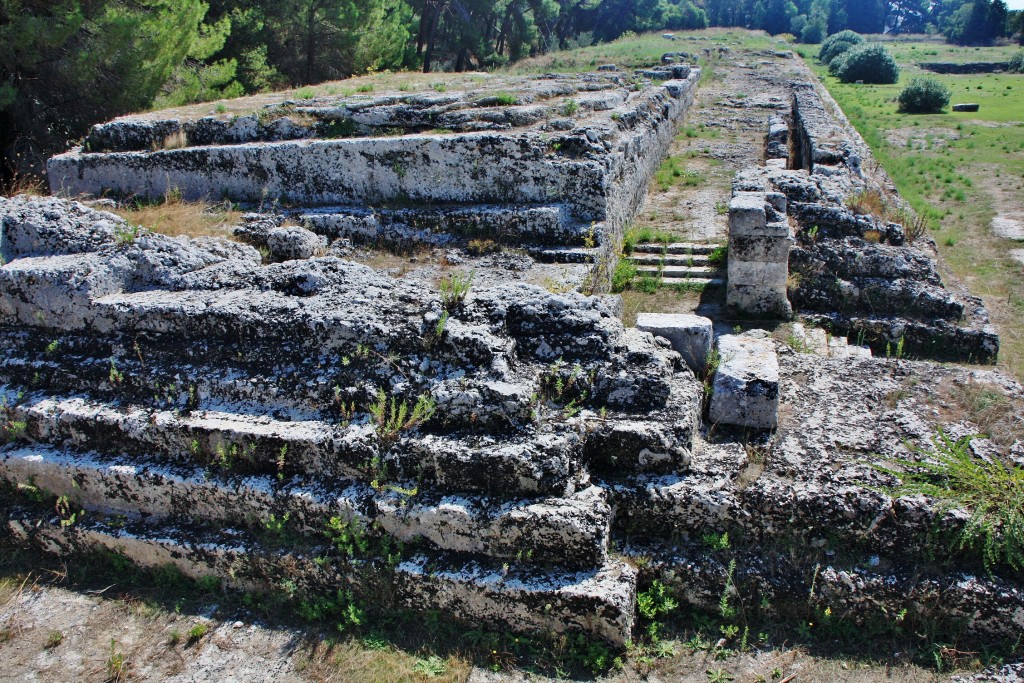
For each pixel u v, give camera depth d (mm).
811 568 4281
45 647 4492
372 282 5453
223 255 6262
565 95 13648
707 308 9047
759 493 4430
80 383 5406
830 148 12117
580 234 8906
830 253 8992
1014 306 9695
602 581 4199
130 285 5820
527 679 4078
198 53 18172
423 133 10289
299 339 5129
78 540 5086
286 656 4312
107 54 15680
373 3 27125
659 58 25109
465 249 8867
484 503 4402
